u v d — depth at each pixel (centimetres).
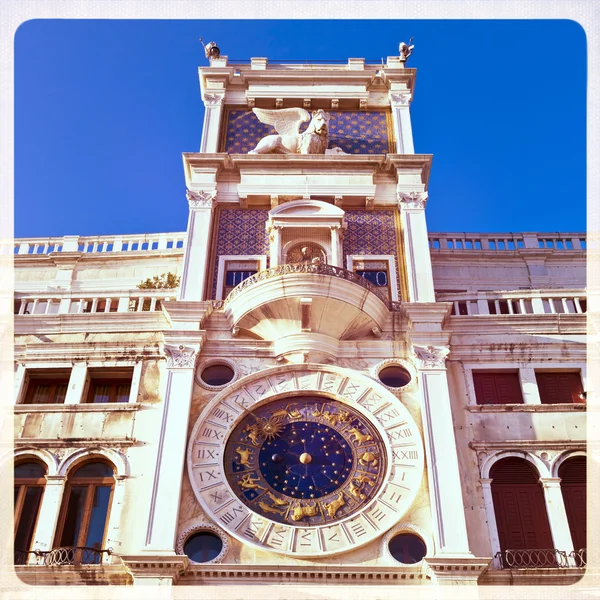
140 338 2220
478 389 2156
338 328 2177
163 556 1744
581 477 1994
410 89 2867
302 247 2439
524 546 1894
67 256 2759
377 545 1839
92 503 1958
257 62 2916
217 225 2492
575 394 2152
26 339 2231
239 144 2720
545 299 2319
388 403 2078
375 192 2541
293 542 1833
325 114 2695
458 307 2331
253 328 2195
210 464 1961
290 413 2069
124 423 2064
